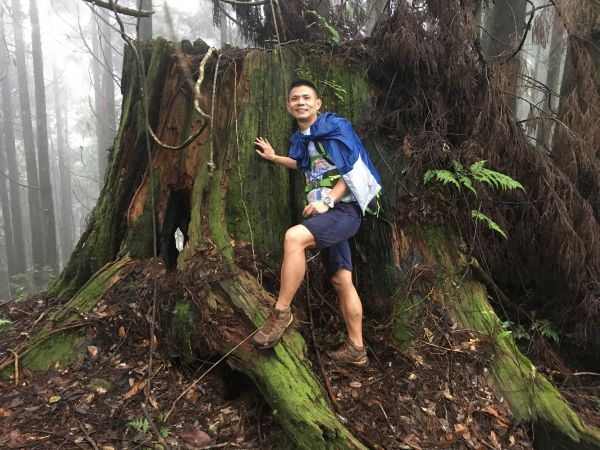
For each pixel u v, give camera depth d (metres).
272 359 2.44
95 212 4.01
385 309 3.17
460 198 3.45
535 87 4.26
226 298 2.73
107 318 3.01
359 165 2.51
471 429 2.53
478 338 3.01
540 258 3.64
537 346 3.39
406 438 2.39
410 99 3.45
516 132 3.59
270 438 2.33
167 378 2.71
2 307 3.84
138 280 3.24
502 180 3.16
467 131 3.54
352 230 2.57
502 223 3.58
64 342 2.93
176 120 3.52
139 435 2.31
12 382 2.74
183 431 2.37
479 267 3.36
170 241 3.79
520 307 3.68
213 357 2.72
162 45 3.58
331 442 2.15
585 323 3.41
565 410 2.74
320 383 2.56
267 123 3.29
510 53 4.09
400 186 3.32
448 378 2.79
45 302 3.80
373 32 3.59
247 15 4.62
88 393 2.60
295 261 2.39
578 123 3.74
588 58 3.74
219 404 2.57
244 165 3.23
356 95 3.39
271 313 2.46
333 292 3.25
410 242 3.29
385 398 2.62
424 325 3.06
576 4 3.71
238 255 3.03
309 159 2.67
